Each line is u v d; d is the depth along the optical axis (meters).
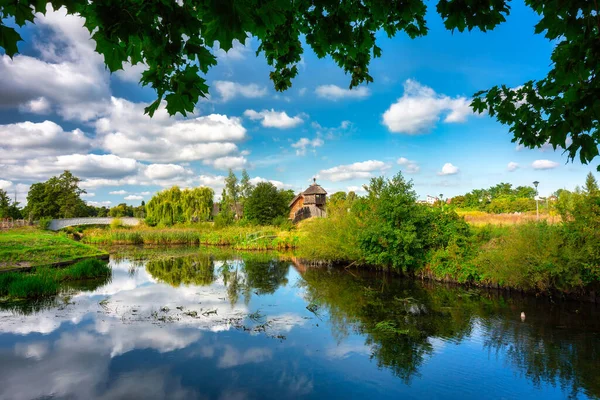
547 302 13.56
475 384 7.58
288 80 5.61
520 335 10.21
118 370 8.35
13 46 1.97
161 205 62.31
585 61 2.90
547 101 3.95
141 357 9.07
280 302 14.80
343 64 5.20
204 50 2.54
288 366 8.56
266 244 38.91
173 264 26.89
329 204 28.17
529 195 57.38
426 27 4.21
